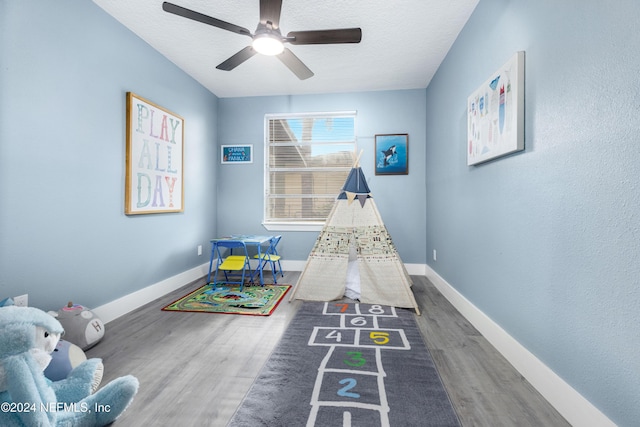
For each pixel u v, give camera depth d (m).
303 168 4.21
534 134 1.53
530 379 1.55
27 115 1.80
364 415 1.31
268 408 1.35
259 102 4.21
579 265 1.23
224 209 4.25
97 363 1.44
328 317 2.49
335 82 3.75
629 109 1.00
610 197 1.08
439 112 3.28
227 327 2.28
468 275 2.44
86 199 2.19
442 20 2.45
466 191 2.47
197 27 2.57
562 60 1.32
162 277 3.07
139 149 2.67
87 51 2.19
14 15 1.72
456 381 1.57
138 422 1.27
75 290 2.12
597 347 1.14
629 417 1.01
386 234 2.96
